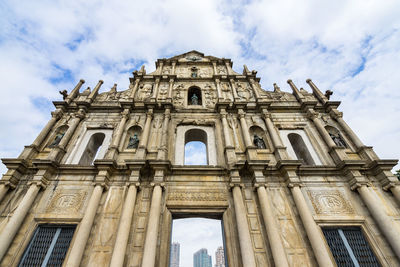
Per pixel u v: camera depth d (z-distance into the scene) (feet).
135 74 74.23
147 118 56.08
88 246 35.47
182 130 56.44
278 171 45.98
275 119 60.34
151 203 38.93
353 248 37.32
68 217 39.04
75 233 37.65
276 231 35.86
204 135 57.98
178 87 69.82
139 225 37.83
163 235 37.01
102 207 39.86
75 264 32.22
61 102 59.82
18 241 36.04
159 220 38.32
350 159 50.06
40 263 34.99
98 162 43.55
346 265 35.45
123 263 33.55
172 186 43.57
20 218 37.04
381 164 44.50
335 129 57.77
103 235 36.55
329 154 51.49
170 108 59.67
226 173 45.37
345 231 39.34
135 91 66.59
